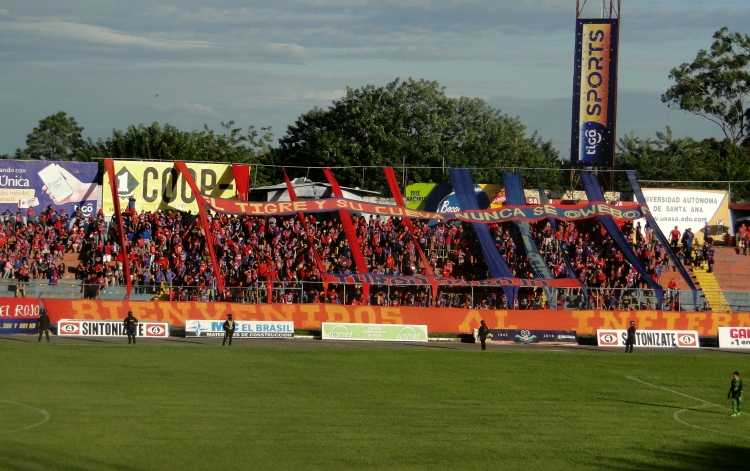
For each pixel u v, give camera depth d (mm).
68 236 71125
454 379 47062
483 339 59062
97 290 63094
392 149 111438
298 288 64688
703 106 132375
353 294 67938
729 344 66250
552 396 43562
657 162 120500
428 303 68312
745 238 82375
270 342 59156
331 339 61625
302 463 30125
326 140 109500
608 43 81938
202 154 109188
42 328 53688
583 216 74938
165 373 45031
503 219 73250
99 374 43969
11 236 70312
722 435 37000
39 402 37344
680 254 79750
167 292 64250
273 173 112438
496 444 33656
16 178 72938
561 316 65125
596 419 38875
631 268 74438
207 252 70438
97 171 75250
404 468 30031
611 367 53719
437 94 123875
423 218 75812
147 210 75562
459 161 113625
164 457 30109
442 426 36219
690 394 45938
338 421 36344
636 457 32625
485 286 68375
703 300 72625
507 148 124188
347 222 70688
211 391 41094
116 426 33938
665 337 65750
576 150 83125
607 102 82312
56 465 28656
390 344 60781
